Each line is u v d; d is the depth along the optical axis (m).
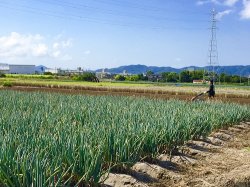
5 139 7.37
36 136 8.14
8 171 5.86
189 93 47.12
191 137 12.31
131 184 7.69
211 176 8.71
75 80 95.69
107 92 46.78
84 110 14.08
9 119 10.45
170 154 10.12
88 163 6.81
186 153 11.04
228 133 15.62
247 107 22.69
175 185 8.03
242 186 8.45
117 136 8.28
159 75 139.38
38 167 5.52
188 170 9.27
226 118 16.58
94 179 6.74
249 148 12.80
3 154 6.34
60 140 7.50
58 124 9.84
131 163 8.23
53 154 7.03
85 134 8.19
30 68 153.00
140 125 9.66
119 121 10.51
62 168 6.95
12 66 149.62
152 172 8.61
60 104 16.80
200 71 139.00
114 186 7.51
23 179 5.58
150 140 9.33
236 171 9.15
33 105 16.88
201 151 11.50
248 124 19.20
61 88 56.47
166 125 10.38
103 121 10.32
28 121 10.65
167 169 9.11
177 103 20.67
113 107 15.93
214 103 21.84
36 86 59.78
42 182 5.50
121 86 64.81
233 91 55.84
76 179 6.88
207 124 13.42
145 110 14.79
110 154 8.12
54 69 165.62
